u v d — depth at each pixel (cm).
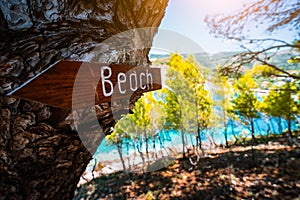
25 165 64
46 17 63
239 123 602
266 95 484
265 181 355
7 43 55
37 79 37
